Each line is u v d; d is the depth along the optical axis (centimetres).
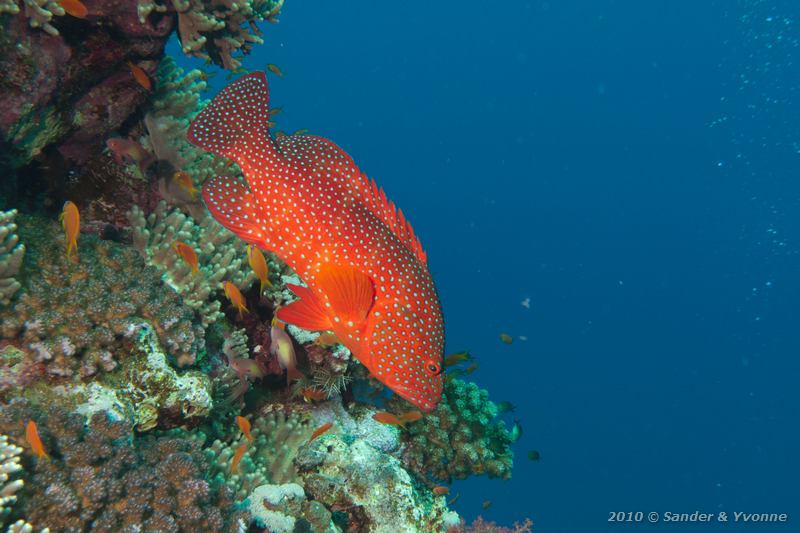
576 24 1317
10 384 57
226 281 74
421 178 1289
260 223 63
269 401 82
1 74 63
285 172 62
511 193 1248
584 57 1345
